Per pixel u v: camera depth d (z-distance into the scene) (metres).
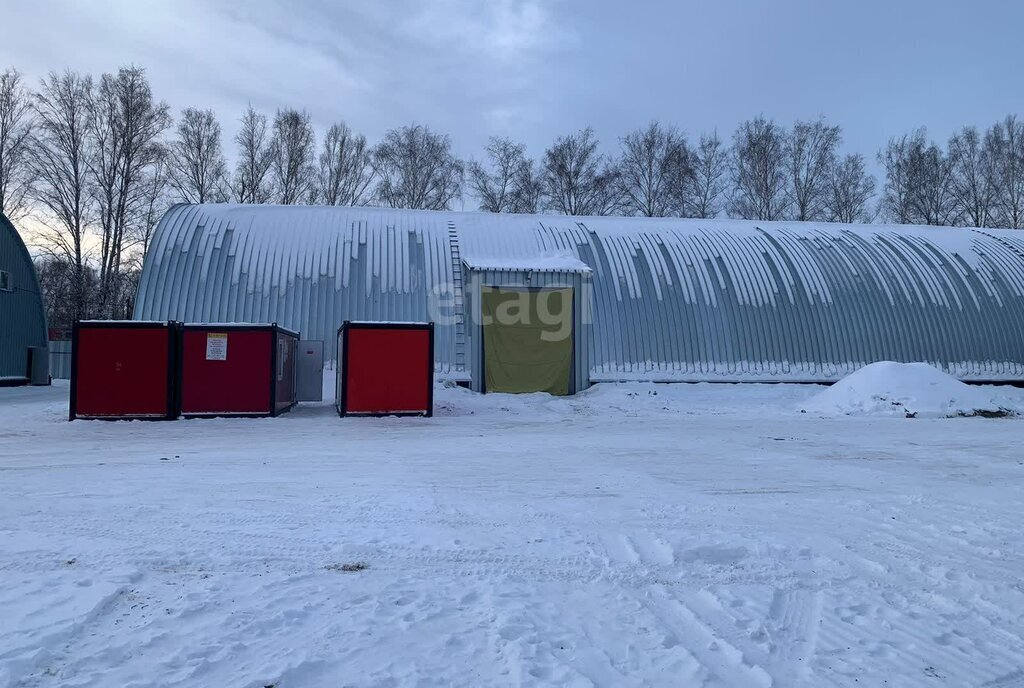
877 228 30.78
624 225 28.94
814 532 6.71
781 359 24.38
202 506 7.29
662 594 5.03
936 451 12.31
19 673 3.57
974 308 26.20
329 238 25.53
